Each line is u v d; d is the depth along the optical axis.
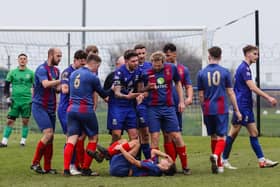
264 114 64.56
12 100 40.28
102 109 53.56
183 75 27.94
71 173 27.12
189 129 52.09
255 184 23.25
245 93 28.53
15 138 46.25
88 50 28.81
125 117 27.19
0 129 52.50
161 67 26.59
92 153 26.36
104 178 25.38
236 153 34.88
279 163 30.12
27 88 40.47
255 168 28.38
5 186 23.62
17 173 27.50
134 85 27.17
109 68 52.22
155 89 26.64
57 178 25.62
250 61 28.72
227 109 27.23
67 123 26.67
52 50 27.86
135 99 27.52
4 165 30.31
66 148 26.36
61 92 28.09
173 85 28.52
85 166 26.56
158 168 25.91
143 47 28.48
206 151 36.28
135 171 25.98
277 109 64.06
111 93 27.20
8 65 52.44
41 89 27.67
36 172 27.55
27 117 40.38
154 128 26.77
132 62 26.78
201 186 22.89
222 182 23.81
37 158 27.50
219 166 27.06
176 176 25.83
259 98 48.00
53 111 28.09
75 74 26.53
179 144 26.75
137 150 26.31
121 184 23.53
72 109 26.31
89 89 26.39
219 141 27.03
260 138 45.66
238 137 46.22
